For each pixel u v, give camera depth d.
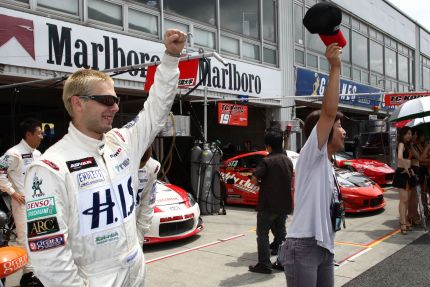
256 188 9.16
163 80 1.95
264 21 11.95
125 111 11.02
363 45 17.64
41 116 12.17
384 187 12.26
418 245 6.05
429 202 8.20
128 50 8.06
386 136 14.73
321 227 2.38
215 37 10.35
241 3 11.20
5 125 12.41
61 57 6.93
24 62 6.44
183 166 10.01
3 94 9.49
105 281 1.62
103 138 1.78
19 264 2.45
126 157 1.83
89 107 1.68
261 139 13.13
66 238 1.55
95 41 7.48
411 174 6.76
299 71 13.04
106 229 1.65
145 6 8.62
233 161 9.64
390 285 4.40
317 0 14.33
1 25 6.18
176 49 1.93
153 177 2.32
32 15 6.55
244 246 6.08
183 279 4.65
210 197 8.59
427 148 7.52
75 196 1.60
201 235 6.80
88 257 1.61
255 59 11.63
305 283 2.40
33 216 1.55
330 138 2.46
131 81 8.12
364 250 5.82
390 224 7.52
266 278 4.64
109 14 7.90
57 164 1.59
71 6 7.23
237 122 9.40
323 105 2.25
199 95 9.38
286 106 12.34
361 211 8.27
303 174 2.45
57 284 1.52
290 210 4.87
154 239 5.87
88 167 1.66
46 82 6.70
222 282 4.54
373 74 18.48
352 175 8.95
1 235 3.90
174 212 6.08
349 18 16.47
